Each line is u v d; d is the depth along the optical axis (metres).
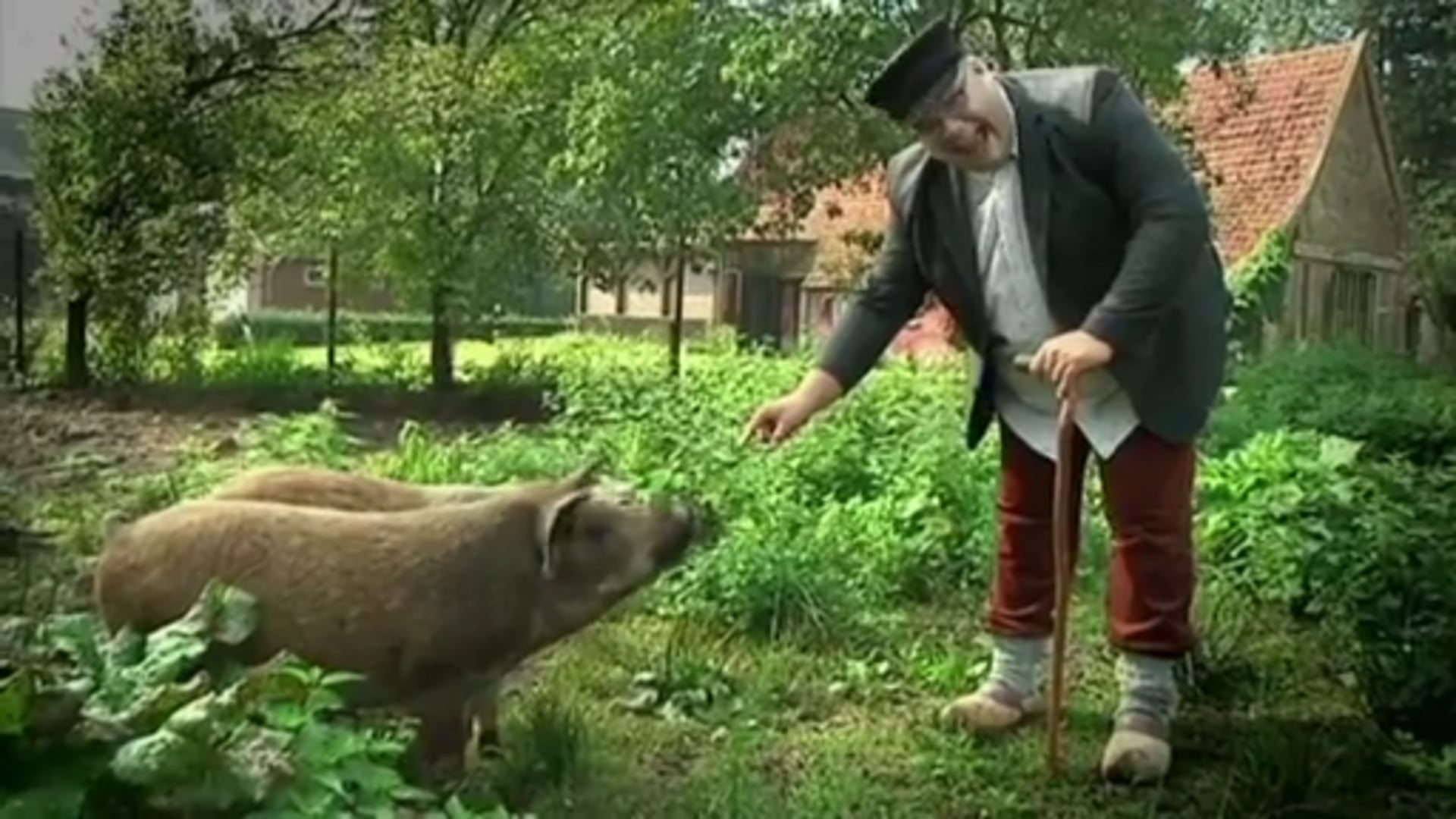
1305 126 19.86
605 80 16.45
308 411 13.73
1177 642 5.60
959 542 8.30
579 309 20.70
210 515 4.61
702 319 20.08
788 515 8.30
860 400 10.97
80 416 12.38
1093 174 5.37
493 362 16.92
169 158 14.20
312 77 16.08
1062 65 13.81
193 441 10.71
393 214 16.50
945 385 12.64
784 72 14.93
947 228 5.70
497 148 16.84
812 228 18.89
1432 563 6.54
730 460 9.16
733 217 16.67
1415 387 15.16
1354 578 7.24
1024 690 5.97
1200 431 5.61
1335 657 6.96
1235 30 15.41
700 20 16.17
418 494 5.21
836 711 6.17
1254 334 17.38
